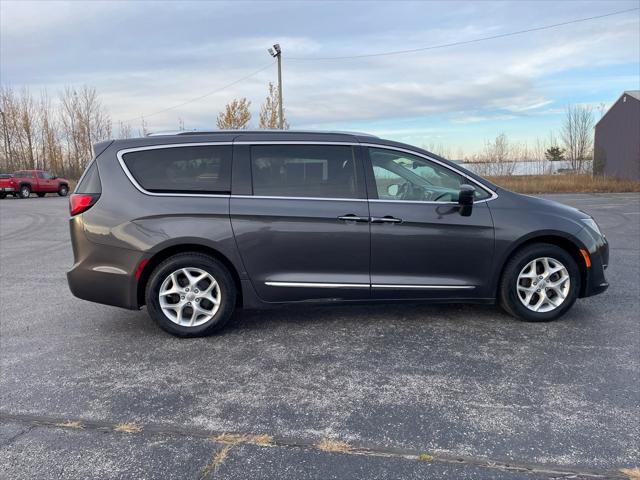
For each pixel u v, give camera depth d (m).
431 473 2.35
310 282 4.15
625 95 30.88
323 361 3.69
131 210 4.04
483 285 4.31
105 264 4.08
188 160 4.12
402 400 3.07
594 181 27.34
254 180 4.13
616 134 32.19
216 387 3.29
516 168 32.16
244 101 27.19
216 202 4.06
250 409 2.99
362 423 2.81
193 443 2.63
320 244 4.12
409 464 2.42
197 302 4.18
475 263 4.26
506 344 3.96
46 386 3.32
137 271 4.05
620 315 4.64
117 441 2.66
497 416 2.86
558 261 4.36
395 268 4.20
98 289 4.12
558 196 23.06
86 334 4.35
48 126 44.22
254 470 2.39
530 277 4.36
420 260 4.20
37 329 4.50
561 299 4.40
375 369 3.54
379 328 4.38
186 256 4.11
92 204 4.07
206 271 4.13
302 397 3.13
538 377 3.36
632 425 2.74
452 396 3.11
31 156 44.22
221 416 2.91
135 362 3.71
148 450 2.57
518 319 4.51
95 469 2.41
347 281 4.18
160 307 4.13
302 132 4.27
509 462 2.43
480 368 3.52
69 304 5.34
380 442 2.62
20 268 7.54
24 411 2.99
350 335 4.21
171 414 2.94
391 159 4.25
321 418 2.87
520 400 3.05
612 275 6.21
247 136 4.20
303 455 2.51
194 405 3.04
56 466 2.44
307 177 4.17
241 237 4.07
